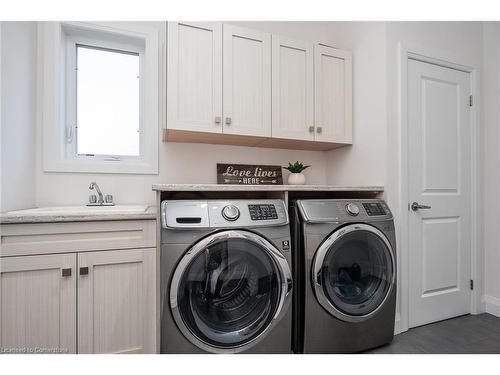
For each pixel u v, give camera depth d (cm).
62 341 123
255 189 148
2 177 135
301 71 197
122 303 132
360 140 205
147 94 196
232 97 177
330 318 153
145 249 135
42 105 172
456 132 209
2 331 117
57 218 121
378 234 163
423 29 197
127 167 190
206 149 211
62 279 123
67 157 185
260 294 140
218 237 128
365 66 201
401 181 186
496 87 216
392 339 171
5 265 116
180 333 128
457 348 166
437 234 200
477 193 215
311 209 152
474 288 213
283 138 191
